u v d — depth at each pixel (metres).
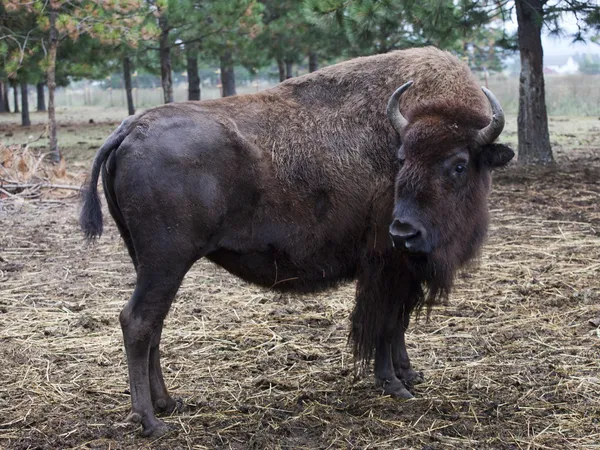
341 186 4.49
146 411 4.17
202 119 4.31
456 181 4.25
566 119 27.72
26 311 6.43
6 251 8.52
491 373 4.99
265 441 4.05
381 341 4.69
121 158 4.18
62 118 34.94
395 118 4.33
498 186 11.83
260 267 4.55
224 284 7.23
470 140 4.28
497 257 7.80
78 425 4.29
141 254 4.17
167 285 4.18
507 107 33.09
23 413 4.46
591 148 17.14
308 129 4.55
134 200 4.12
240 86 58.66
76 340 5.74
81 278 7.47
